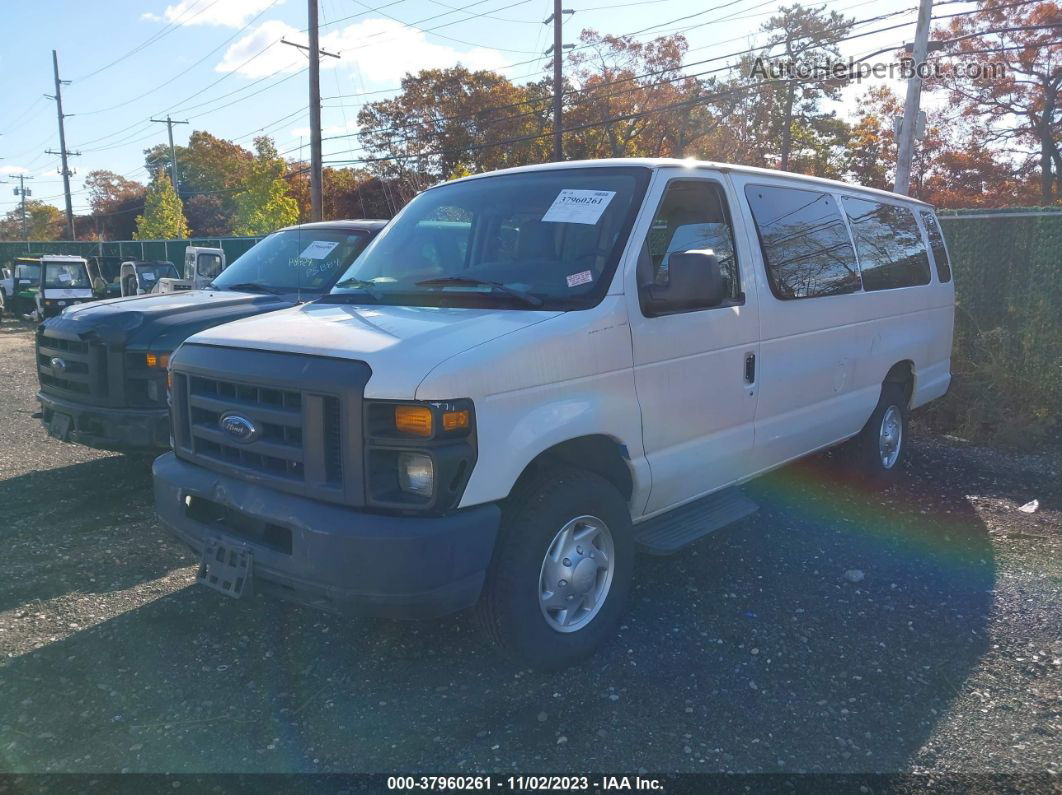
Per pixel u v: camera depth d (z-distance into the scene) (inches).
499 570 131.6
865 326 225.0
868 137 1680.6
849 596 176.6
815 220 209.0
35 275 985.5
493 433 125.2
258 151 2171.5
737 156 1710.1
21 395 417.1
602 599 148.0
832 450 250.7
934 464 286.7
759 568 190.4
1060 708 135.3
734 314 173.5
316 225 298.7
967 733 128.1
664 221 160.6
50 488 245.6
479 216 171.2
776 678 143.0
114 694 135.9
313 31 882.1
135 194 3649.1
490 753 121.7
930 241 274.5
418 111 1803.6
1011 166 1359.5
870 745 124.7
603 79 1596.9
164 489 147.0
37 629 157.1
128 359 222.8
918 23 558.3
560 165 175.5
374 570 118.4
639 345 150.4
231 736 125.4
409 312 148.7
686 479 165.6
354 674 143.3
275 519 127.0
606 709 133.0
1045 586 182.5
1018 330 362.3
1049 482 268.8
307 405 126.0
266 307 246.7
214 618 162.6
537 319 138.4
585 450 147.9
